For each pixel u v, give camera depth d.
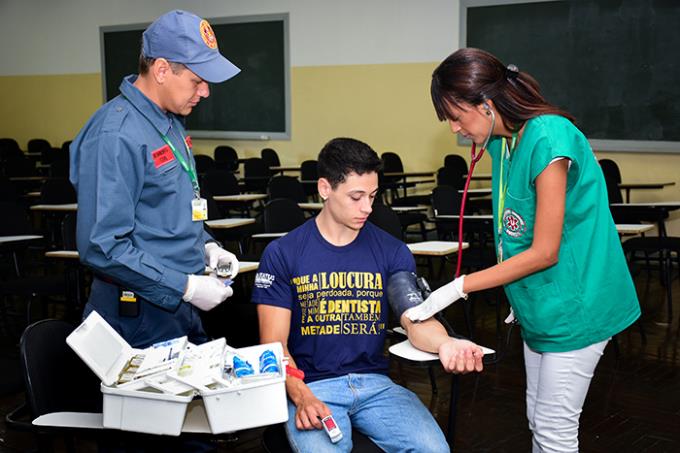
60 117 10.91
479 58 1.53
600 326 1.64
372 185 1.67
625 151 6.87
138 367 1.44
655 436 2.86
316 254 1.75
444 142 8.03
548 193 1.52
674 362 3.80
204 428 1.41
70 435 1.50
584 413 3.11
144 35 1.74
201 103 9.60
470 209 6.73
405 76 8.13
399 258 1.80
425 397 3.32
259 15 8.94
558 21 7.02
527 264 1.55
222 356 1.44
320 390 1.69
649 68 6.64
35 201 7.38
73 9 10.45
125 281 1.70
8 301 5.16
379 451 1.65
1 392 2.22
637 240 4.99
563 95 7.10
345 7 8.38
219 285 1.78
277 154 9.06
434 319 1.67
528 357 1.82
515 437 2.86
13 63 11.18
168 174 1.77
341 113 8.62
